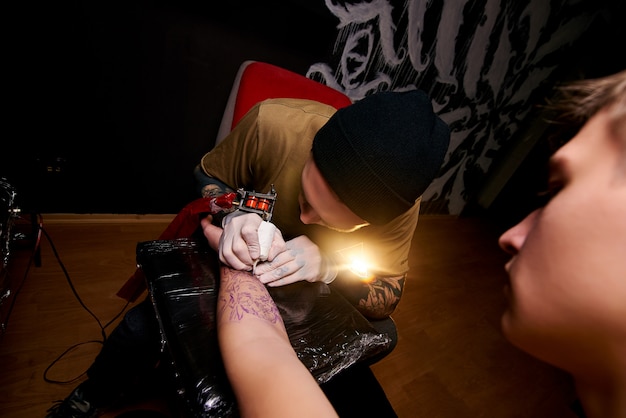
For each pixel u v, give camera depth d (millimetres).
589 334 193
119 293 935
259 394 329
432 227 3465
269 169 898
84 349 1134
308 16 1573
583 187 196
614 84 225
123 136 1478
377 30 1905
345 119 604
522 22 2762
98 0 1155
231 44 1479
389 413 725
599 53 3408
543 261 204
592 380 213
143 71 1363
